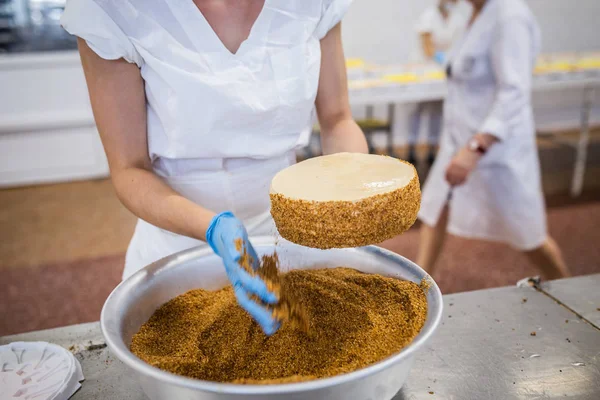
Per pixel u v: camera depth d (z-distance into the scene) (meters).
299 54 0.99
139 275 0.83
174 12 0.90
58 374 0.83
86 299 2.66
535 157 2.18
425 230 2.44
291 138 1.07
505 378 0.84
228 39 0.97
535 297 1.08
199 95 0.93
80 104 4.42
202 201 1.07
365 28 4.90
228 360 0.73
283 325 0.77
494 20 2.03
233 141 1.00
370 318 0.79
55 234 3.47
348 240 0.67
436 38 4.43
